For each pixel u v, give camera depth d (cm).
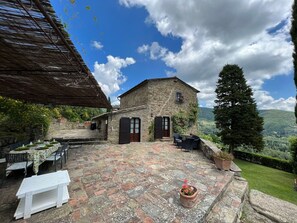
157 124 1062
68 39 149
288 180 720
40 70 245
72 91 437
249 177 743
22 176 372
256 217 316
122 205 261
